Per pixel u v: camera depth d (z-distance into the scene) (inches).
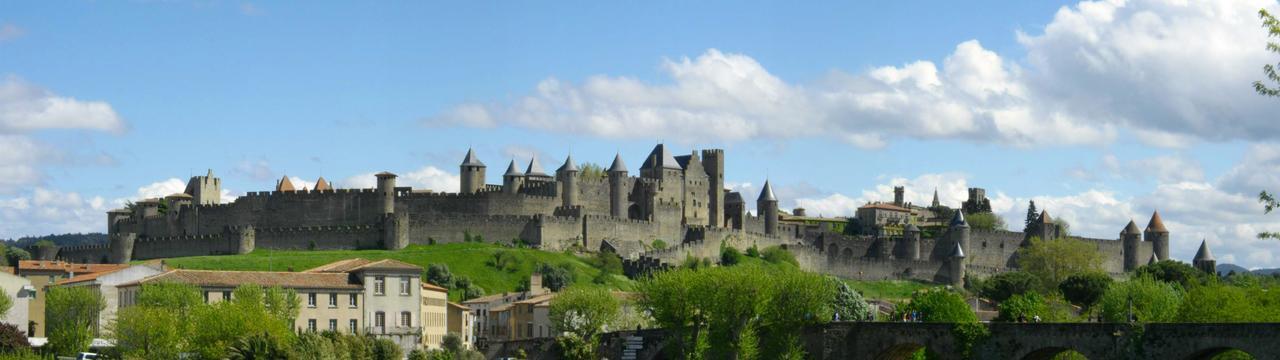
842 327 7509.8
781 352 7657.5
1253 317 7431.1
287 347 7027.6
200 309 7568.9
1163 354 6092.5
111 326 7815.0
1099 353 6299.2
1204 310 7869.1
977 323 6820.9
